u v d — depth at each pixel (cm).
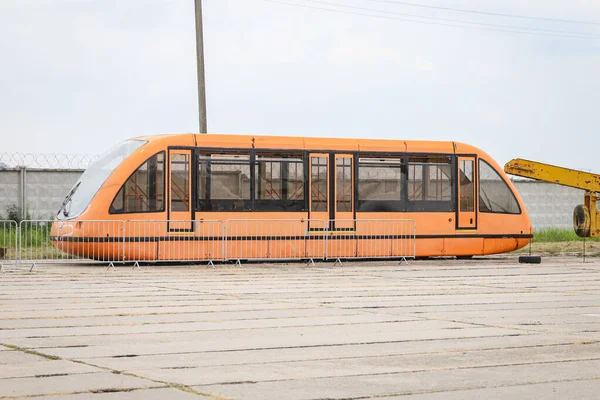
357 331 1279
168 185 2514
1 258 2714
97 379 938
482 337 1228
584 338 1223
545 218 4322
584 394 880
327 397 862
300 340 1196
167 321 1375
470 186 2805
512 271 2412
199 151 2547
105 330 1279
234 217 2572
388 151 2725
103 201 2458
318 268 2480
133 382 923
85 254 2450
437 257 3011
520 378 955
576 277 2234
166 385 909
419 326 1334
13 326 1313
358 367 1011
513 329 1305
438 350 1123
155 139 2528
